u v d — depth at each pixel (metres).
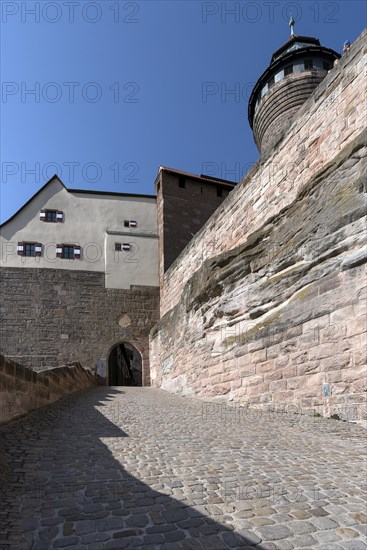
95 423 8.89
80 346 27.83
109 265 29.47
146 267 29.94
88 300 28.66
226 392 13.46
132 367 38.78
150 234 30.59
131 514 4.09
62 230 29.61
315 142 12.48
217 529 3.81
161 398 15.88
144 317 29.03
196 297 16.28
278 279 11.48
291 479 5.15
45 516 4.00
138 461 5.86
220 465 5.73
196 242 22.08
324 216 9.92
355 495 4.65
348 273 8.75
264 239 12.89
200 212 30.97
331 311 9.05
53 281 28.61
